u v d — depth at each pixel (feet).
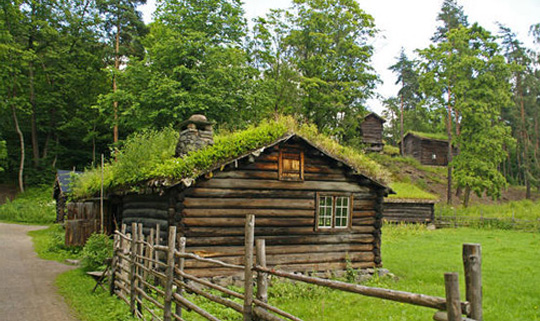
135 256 28.30
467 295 10.27
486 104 120.26
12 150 140.05
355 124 123.75
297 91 116.16
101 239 46.37
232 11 95.91
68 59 135.64
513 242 72.79
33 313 28.58
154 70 90.12
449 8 166.30
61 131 145.48
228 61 92.53
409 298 11.27
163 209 38.47
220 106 86.22
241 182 38.86
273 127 39.50
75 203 55.98
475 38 128.26
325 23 118.62
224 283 36.63
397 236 80.79
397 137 250.98
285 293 35.73
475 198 145.69
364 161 45.19
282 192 40.68
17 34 128.98
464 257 10.48
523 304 32.60
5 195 125.18
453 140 127.85
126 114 86.02
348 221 44.06
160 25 97.30
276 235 40.06
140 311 27.25
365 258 44.65
